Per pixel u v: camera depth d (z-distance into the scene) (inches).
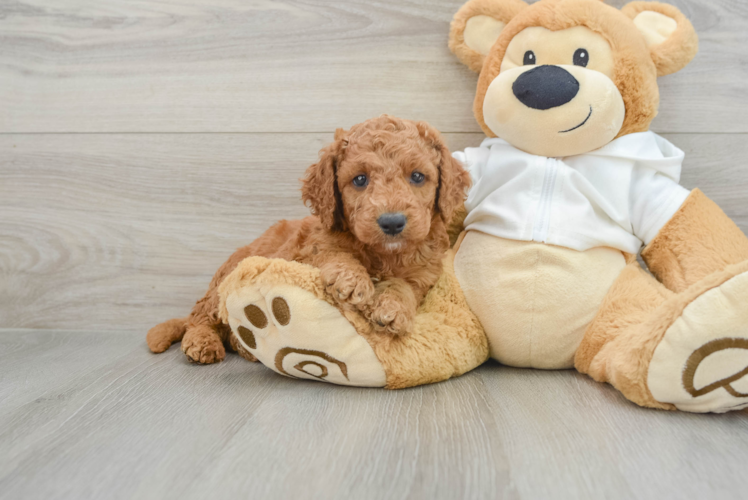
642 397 42.7
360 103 69.0
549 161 54.2
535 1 63.6
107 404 45.9
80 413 44.0
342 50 68.6
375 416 42.2
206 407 44.8
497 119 54.9
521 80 52.2
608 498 30.5
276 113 70.1
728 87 64.1
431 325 51.0
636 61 53.3
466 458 35.0
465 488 31.6
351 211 48.3
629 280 51.8
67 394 48.6
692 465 33.9
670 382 40.8
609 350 47.4
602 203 53.6
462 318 53.0
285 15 69.0
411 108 68.4
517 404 44.4
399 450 36.2
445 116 68.1
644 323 44.1
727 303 38.6
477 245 55.6
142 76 71.3
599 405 43.9
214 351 58.1
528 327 52.0
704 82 64.2
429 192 49.2
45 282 74.6
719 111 64.4
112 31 71.2
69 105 72.5
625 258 55.0
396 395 47.3
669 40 55.3
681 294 41.4
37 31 72.1
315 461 34.9
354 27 68.2
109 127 72.1
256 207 71.2
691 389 40.4
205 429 40.3
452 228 61.2
